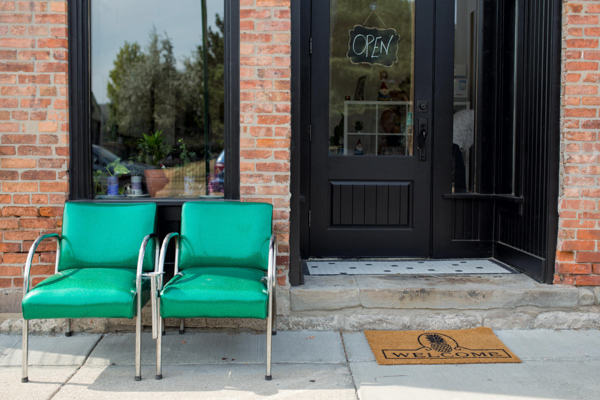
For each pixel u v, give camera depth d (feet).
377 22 12.89
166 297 8.07
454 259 13.32
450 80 12.98
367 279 11.21
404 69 13.01
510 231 12.55
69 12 10.30
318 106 12.91
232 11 10.37
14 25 10.02
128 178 11.44
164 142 12.33
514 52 12.43
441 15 12.88
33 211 10.25
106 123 15.34
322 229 13.15
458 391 8.03
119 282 8.41
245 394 7.94
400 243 13.25
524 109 11.81
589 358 9.27
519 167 12.12
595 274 10.72
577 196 10.53
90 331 10.43
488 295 10.55
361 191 13.12
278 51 10.26
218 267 9.54
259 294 8.18
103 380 8.38
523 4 11.84
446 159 13.14
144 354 9.43
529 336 10.30
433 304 10.55
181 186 11.60
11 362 9.05
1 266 10.28
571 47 10.34
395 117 13.08
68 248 9.41
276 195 10.48
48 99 10.16
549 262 10.83
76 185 10.52
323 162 13.02
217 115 12.56
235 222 9.65
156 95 17.97
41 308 7.97
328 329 10.54
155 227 9.80
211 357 9.32
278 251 10.53
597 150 10.47
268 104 10.34
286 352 9.52
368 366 8.93
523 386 8.20
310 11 12.76
